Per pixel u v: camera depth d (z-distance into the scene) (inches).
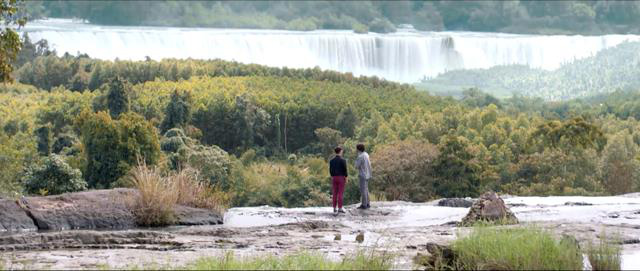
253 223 1125.7
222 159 3476.9
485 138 4749.0
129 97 5137.8
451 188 3309.5
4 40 1147.3
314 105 5836.6
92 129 2748.5
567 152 4005.9
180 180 1190.9
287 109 5748.0
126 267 599.2
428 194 3334.2
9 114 4921.3
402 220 1145.4
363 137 5369.1
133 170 1170.6
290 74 7721.5
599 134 4067.4
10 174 2571.4
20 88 6122.1
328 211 1264.8
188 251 745.6
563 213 1153.4
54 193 1697.8
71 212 1042.7
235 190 3408.0
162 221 1082.1
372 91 7155.5
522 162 3853.3
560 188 3609.7
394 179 3339.1
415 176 3346.5
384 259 596.4
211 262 564.7
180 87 6141.7
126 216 1064.8
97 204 1069.8
